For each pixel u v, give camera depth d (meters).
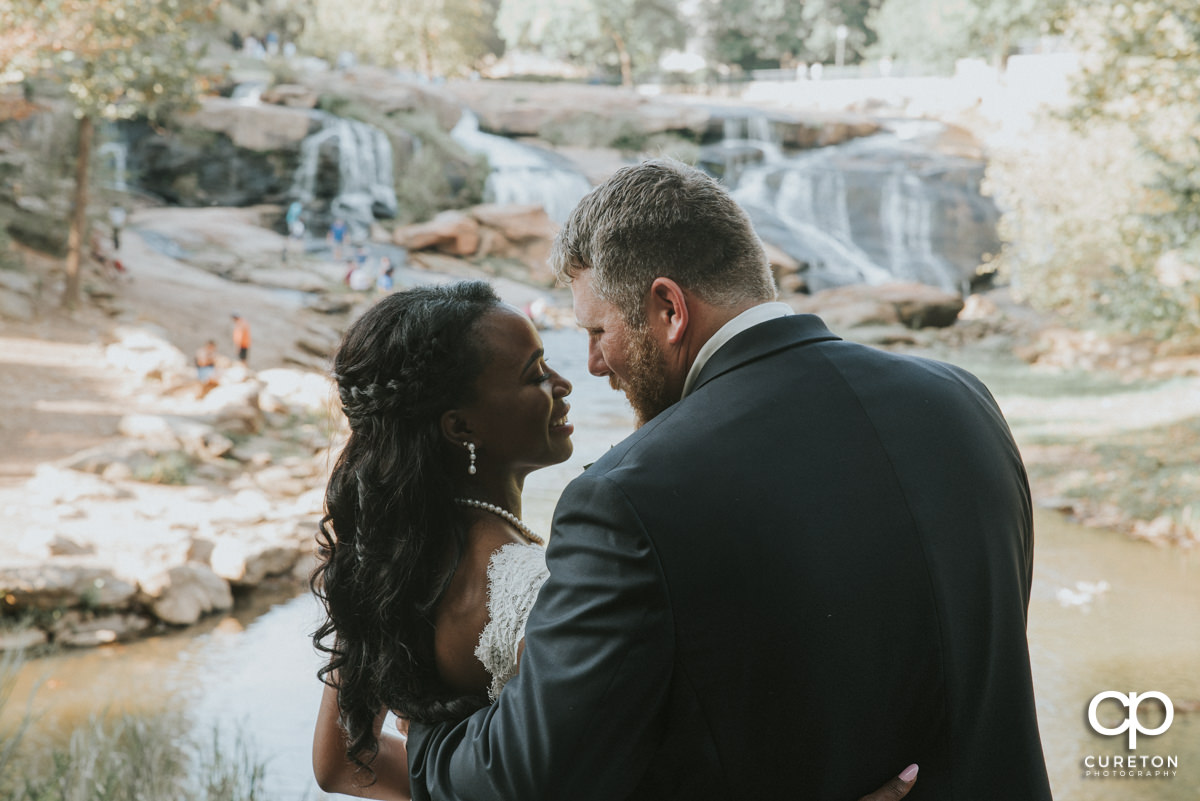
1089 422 18.50
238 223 32.50
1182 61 14.45
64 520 11.59
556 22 68.75
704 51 75.38
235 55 44.50
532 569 1.65
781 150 41.19
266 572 11.20
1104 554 11.93
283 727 7.58
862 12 73.31
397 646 1.67
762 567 1.36
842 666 1.36
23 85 22.95
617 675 1.35
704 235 1.54
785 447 1.42
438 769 1.54
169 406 17.09
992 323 30.83
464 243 33.47
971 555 1.44
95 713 7.05
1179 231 14.31
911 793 1.40
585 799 1.37
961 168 38.38
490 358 1.72
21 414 15.84
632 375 1.62
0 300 20.41
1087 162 24.36
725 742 1.38
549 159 39.19
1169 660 8.74
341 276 29.50
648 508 1.38
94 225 25.22
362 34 58.38
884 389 1.51
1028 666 1.51
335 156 35.12
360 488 1.69
